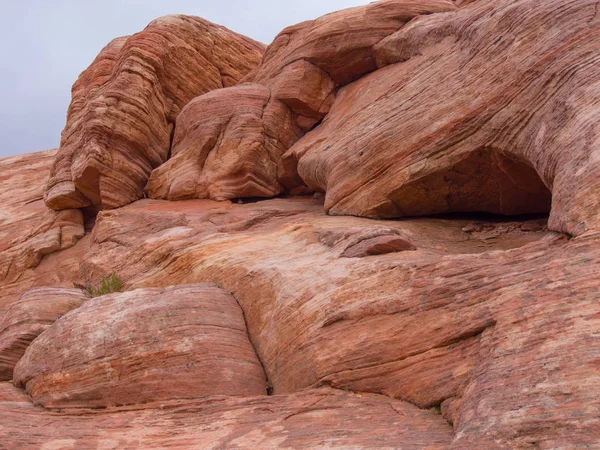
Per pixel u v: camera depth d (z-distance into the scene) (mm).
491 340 5332
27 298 10734
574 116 7055
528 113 8445
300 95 15398
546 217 10297
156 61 17328
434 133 10109
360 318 6781
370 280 7152
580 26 7992
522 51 8805
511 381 4703
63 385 7695
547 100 8062
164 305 8320
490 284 5906
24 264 17609
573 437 3959
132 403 7422
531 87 8461
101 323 8180
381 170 10961
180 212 14102
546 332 4930
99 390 7531
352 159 11633
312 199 15070
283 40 16812
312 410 6242
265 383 7816
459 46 10641
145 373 7551
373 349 6449
